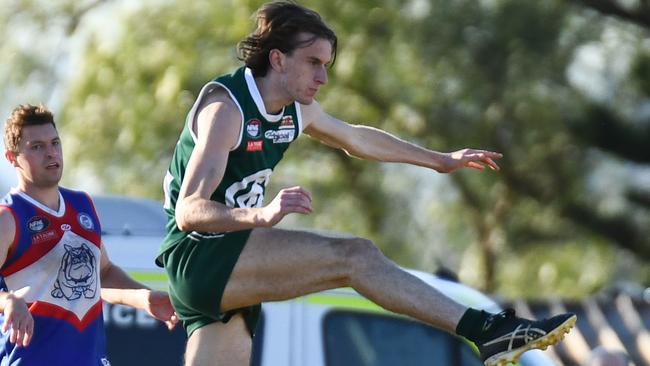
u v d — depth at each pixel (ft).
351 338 73.82
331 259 55.67
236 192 57.06
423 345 74.38
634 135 185.78
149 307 65.10
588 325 152.76
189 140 57.31
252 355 72.64
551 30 173.88
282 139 58.39
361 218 197.36
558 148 182.50
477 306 73.61
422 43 174.91
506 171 182.80
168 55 190.49
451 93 175.83
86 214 64.34
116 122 192.75
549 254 199.62
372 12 178.81
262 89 57.21
